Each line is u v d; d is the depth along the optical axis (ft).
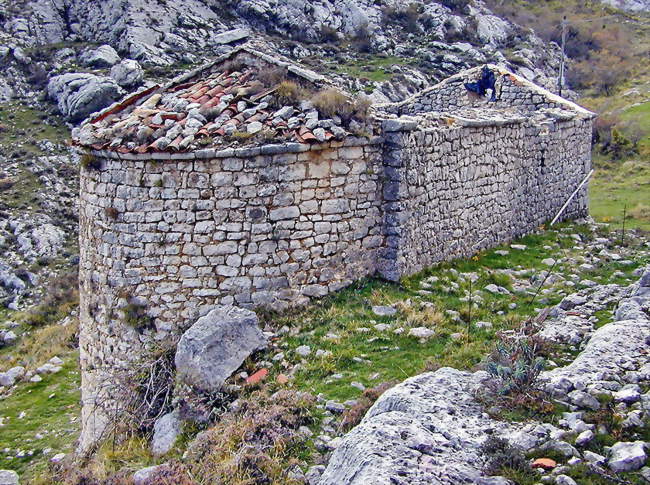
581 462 17.08
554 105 58.95
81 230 35.42
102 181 32.89
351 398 25.52
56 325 65.67
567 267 42.32
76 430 39.93
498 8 189.26
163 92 37.83
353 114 34.22
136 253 32.04
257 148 30.96
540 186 52.85
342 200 33.63
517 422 19.22
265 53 37.83
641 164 96.22
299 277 32.68
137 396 30.30
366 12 147.54
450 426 18.79
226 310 30.17
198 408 26.68
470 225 43.14
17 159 97.35
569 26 184.85
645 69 164.25
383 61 129.90
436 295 35.17
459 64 133.28
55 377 50.08
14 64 118.21
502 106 60.75
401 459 16.87
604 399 19.72
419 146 36.63
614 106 135.33
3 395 47.73
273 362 28.99
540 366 21.76
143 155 31.17
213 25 127.85
